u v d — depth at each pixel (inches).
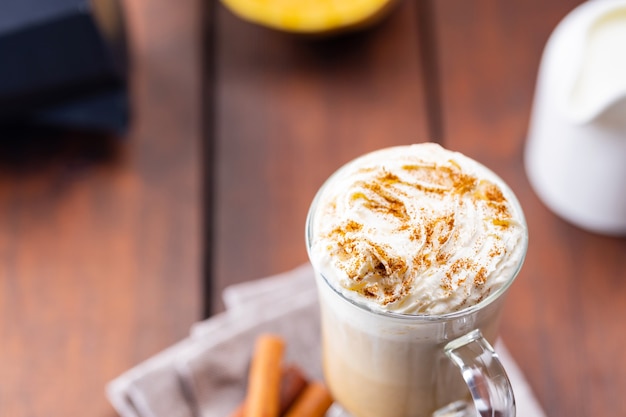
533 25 31.1
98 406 25.8
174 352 25.8
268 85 30.5
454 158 21.6
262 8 30.1
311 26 29.8
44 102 29.3
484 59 30.6
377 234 20.6
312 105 30.1
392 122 29.7
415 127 29.6
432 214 20.7
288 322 26.1
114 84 29.6
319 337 26.1
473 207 20.9
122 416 25.7
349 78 30.5
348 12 30.0
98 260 27.8
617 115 25.5
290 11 30.5
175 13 31.8
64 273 27.7
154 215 28.5
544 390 25.7
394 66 30.6
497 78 30.2
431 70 30.5
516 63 30.4
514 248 20.7
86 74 28.9
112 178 29.2
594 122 25.8
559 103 26.4
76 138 29.9
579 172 26.8
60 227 28.4
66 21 27.7
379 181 21.2
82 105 29.6
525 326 26.5
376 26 31.3
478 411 20.6
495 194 21.1
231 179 29.0
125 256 27.9
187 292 27.3
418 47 30.9
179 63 31.0
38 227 28.5
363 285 20.4
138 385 25.0
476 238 20.6
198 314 27.0
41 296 27.4
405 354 21.5
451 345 21.1
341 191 21.3
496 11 31.4
